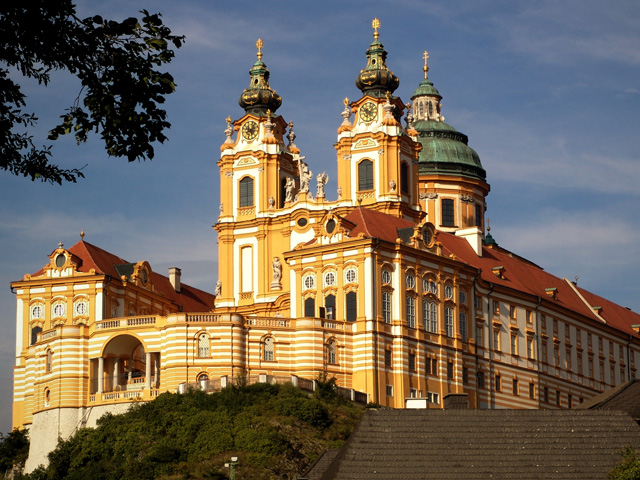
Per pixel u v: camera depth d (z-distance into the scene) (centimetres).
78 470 11631
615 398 10188
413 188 15862
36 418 13062
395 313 13450
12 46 4612
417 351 13525
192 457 11275
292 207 15700
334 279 13575
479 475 7869
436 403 13612
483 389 14488
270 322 13012
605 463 7969
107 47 4697
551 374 15812
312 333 13025
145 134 4753
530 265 17700
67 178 4741
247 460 11088
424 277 13825
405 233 13988
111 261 15300
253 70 16650
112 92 4709
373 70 15950
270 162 16088
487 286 14875
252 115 16300
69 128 4728
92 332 13000
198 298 16800
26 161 4700
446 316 14038
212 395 12069
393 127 15600
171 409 11950
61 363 12900
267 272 15750
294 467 11150
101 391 12800
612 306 18675
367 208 15375
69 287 14562
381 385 13125
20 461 13262
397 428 8225
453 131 18512
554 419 8356
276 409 11769
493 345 14812
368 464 7919
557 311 16212
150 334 12781
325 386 12394
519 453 8044
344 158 15675
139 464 11244
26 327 14625
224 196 16212
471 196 18075
